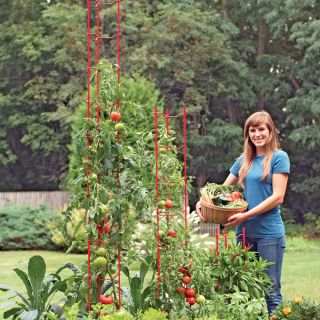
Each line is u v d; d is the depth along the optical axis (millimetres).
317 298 8469
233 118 27844
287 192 27062
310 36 24734
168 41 24859
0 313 6914
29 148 28766
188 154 25453
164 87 26500
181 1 26141
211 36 25734
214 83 26359
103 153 4430
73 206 4508
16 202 20859
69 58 24875
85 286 4496
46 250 16094
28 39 26078
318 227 23109
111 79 4531
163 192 5027
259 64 27078
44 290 4891
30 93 25625
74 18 24672
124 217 4523
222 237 5934
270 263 5461
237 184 5781
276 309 5156
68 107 26547
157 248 4844
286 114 27875
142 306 4820
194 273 4922
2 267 12562
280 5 25375
